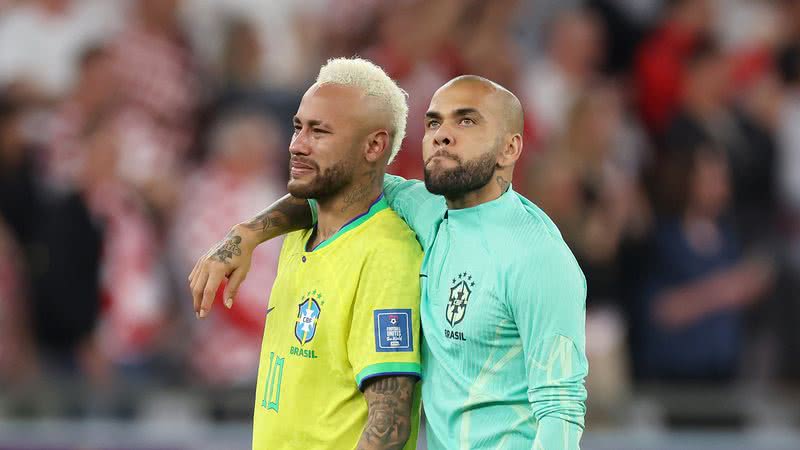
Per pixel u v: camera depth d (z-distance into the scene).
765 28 33.72
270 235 13.24
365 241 12.61
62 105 30.88
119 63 31.05
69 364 28.55
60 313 28.69
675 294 29.39
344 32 32.44
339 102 12.50
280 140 30.77
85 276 28.81
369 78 12.71
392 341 12.23
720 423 27.11
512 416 11.59
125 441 25.61
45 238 29.14
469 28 31.81
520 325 11.44
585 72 32.78
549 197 29.53
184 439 25.59
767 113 32.41
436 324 12.07
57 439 25.66
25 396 26.86
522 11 32.94
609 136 30.92
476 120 11.77
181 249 29.16
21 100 30.92
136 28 31.77
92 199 29.14
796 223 31.69
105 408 27.02
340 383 12.58
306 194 12.54
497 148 11.85
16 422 26.47
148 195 29.70
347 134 12.48
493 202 11.92
